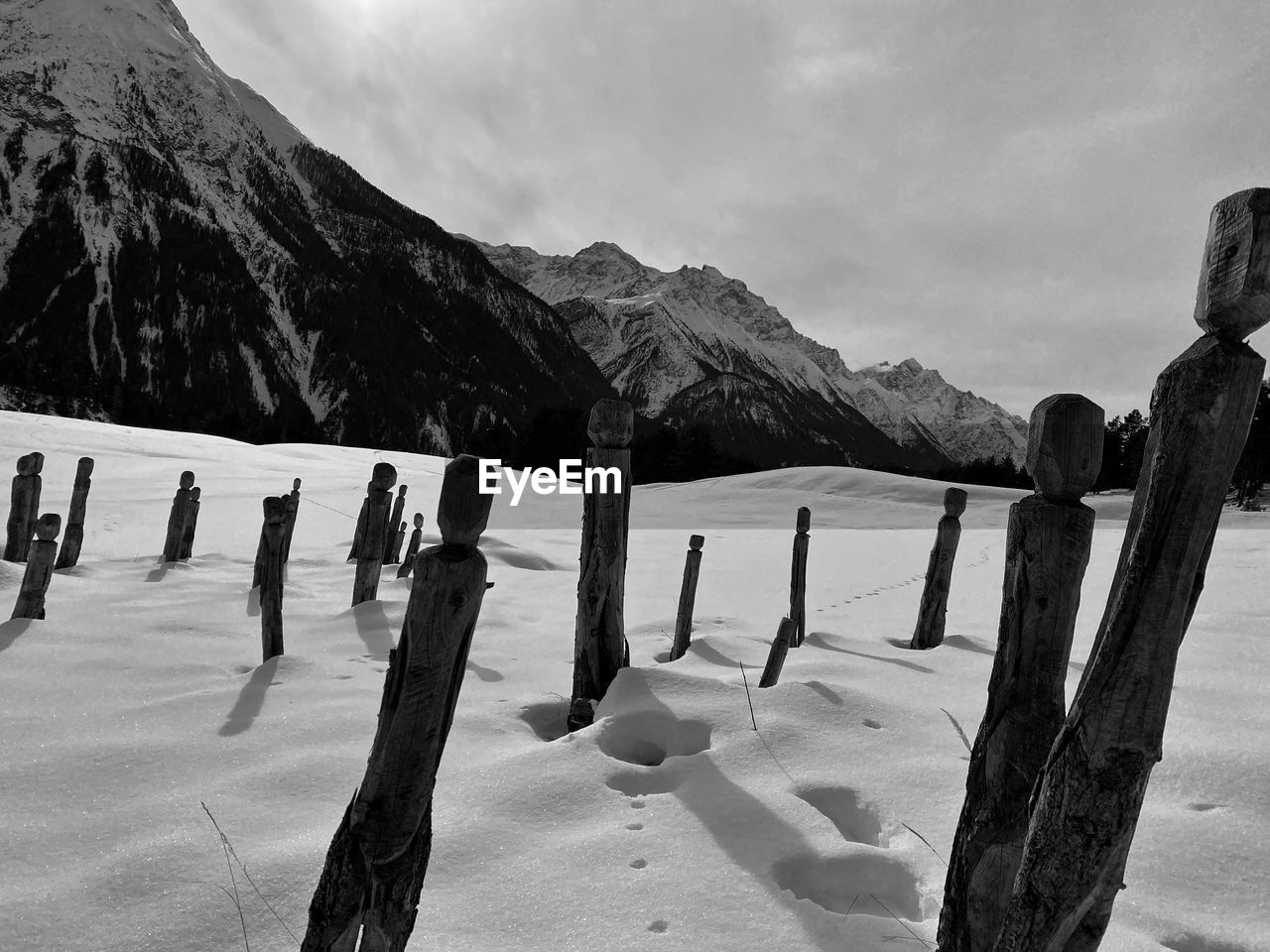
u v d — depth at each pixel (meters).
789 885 2.19
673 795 2.60
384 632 5.00
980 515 27.31
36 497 7.07
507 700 3.80
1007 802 1.48
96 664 4.03
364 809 1.35
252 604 5.93
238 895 1.97
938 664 4.46
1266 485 46.88
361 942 1.36
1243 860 2.20
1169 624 1.08
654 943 1.82
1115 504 29.30
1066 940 1.14
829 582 9.23
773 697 3.45
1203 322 1.11
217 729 3.15
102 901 1.95
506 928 1.88
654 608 7.25
